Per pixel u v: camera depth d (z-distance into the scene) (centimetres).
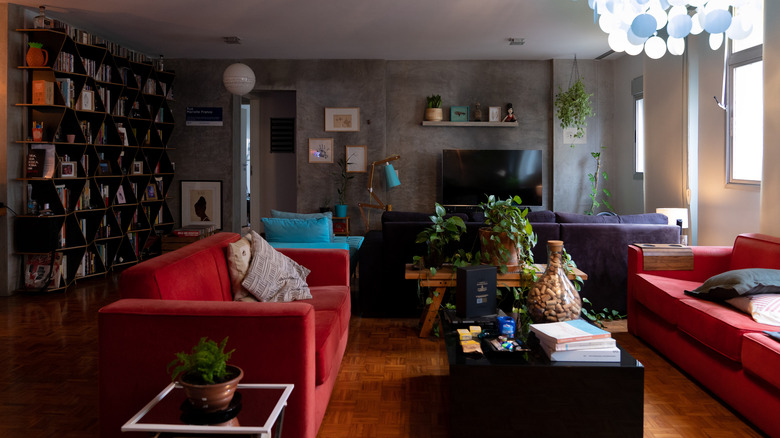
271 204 997
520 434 255
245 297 338
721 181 557
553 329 273
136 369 230
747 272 336
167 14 609
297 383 231
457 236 425
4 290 588
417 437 279
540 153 853
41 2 568
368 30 677
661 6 304
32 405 315
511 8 584
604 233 481
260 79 855
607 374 253
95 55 682
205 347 188
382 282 498
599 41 735
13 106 586
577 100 806
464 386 255
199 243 346
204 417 179
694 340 343
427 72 866
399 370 373
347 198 866
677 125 617
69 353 406
